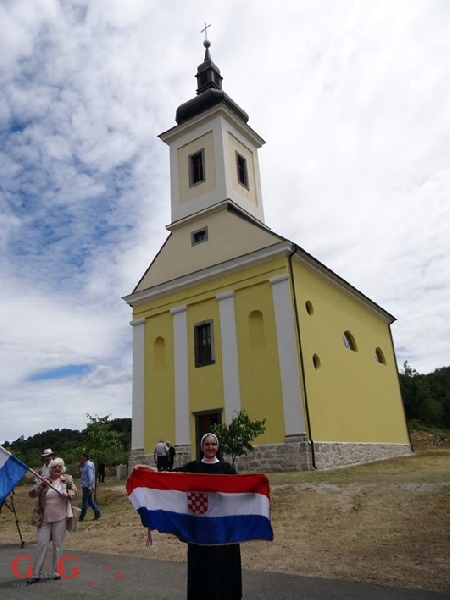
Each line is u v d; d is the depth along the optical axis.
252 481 5.18
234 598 4.64
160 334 23.23
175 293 23.09
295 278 20.08
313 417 18.53
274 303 19.75
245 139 27.45
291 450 17.81
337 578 6.33
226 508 5.00
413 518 9.42
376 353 27.09
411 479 13.00
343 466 19.22
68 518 7.24
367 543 8.13
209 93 26.27
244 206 25.03
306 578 6.38
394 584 5.94
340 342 22.69
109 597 5.84
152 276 24.53
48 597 5.91
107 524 12.05
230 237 22.38
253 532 4.93
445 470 15.15
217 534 4.79
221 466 5.23
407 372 47.72
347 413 21.36
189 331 22.11
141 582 6.51
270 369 19.19
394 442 25.72
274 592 5.80
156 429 21.97
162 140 27.28
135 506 5.04
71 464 30.34
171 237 24.69
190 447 20.56
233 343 20.45
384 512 10.12
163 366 23.16
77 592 6.12
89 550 9.16
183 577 6.72
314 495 12.29
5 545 10.35
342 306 23.92
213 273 21.67
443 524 8.75
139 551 8.79
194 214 23.95
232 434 16.45
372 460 22.09
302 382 18.41
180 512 4.96
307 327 19.94
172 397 21.88
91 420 18.12
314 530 9.40
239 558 4.82
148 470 5.23
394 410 27.05
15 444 51.50
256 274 20.56
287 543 8.55
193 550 4.76
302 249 20.19
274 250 20.05
